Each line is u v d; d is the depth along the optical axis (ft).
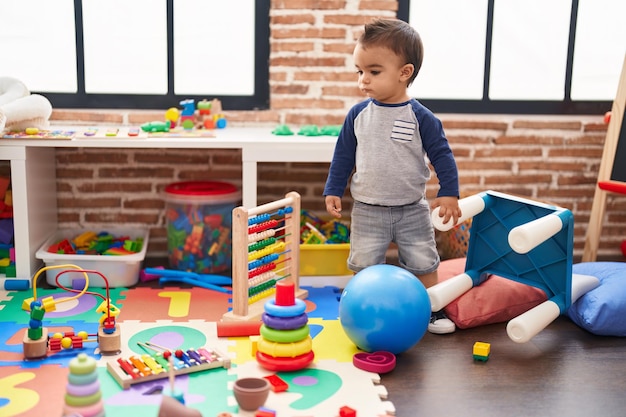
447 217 7.72
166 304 8.59
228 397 6.19
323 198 10.71
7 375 6.52
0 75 10.16
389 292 6.90
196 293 9.05
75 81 10.30
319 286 9.46
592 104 10.89
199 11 10.28
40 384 6.36
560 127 10.82
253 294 8.34
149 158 10.44
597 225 10.27
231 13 10.34
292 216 8.75
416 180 7.93
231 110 10.48
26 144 8.79
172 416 5.20
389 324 6.84
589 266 8.79
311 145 8.96
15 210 8.95
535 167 10.90
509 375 6.85
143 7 10.21
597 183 10.23
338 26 10.20
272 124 10.46
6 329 7.66
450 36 10.62
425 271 8.12
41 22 10.08
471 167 10.78
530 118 10.78
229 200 9.75
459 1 10.50
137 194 10.55
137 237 10.45
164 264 10.32
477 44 10.66
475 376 6.81
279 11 10.14
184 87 10.50
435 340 7.69
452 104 10.66
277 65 10.29
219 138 9.11
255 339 7.11
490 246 8.31
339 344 7.45
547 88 10.92
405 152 7.84
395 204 7.94
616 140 10.02
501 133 10.73
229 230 9.90
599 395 6.49
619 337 7.90
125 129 9.84
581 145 10.91
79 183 10.43
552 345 7.62
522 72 10.85
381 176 7.86
